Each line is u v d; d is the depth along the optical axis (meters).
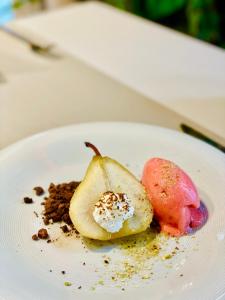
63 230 0.27
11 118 0.38
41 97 0.41
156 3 0.74
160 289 0.22
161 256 0.24
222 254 0.23
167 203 0.26
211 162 0.29
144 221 0.26
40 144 0.32
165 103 0.39
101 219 0.25
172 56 0.47
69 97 0.40
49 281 0.23
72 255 0.25
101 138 0.33
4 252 0.25
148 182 0.27
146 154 0.32
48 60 0.47
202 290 0.21
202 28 0.73
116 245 0.26
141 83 0.42
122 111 0.38
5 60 0.47
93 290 0.23
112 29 0.53
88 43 0.50
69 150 0.32
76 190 0.27
